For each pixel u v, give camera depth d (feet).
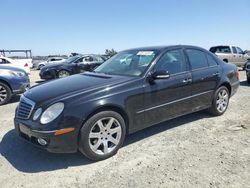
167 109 14.90
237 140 14.38
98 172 11.38
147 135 15.37
